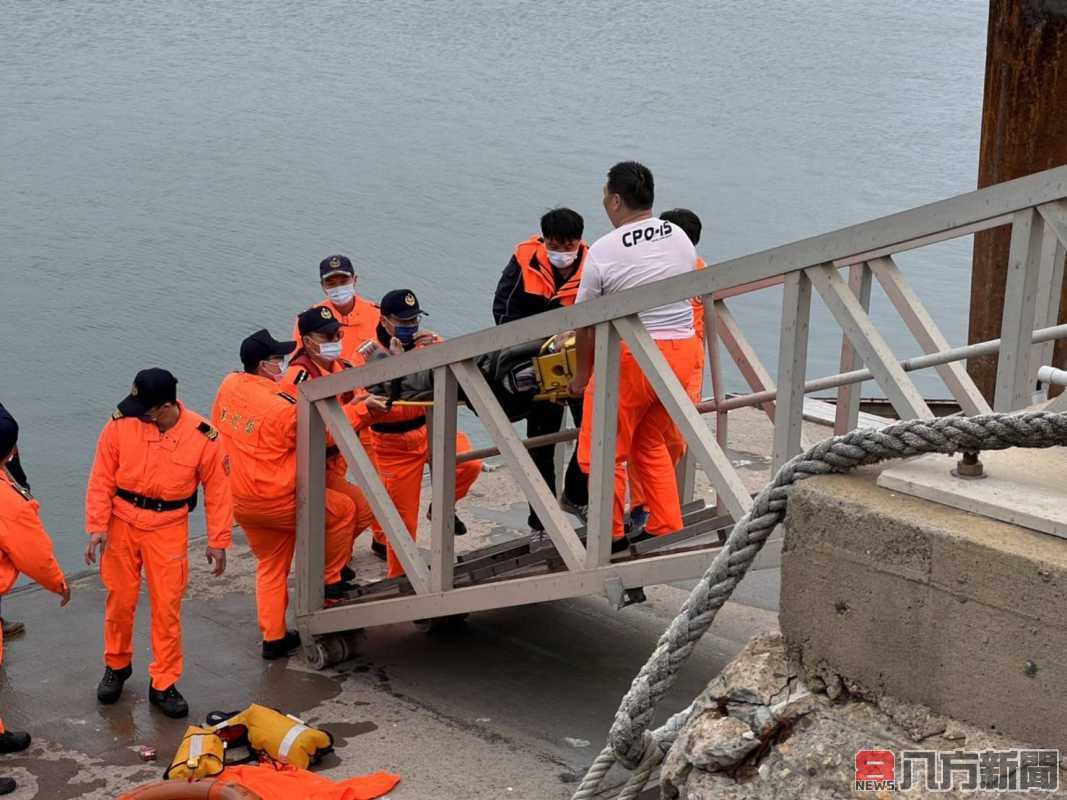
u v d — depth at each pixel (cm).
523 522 778
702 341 621
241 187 2480
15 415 1466
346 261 724
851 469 241
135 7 4794
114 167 2648
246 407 598
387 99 3400
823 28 4747
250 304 1828
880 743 228
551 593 522
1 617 661
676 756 262
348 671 609
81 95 3400
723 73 3853
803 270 420
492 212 2281
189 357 1636
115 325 1741
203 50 4106
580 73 3859
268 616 619
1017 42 697
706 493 790
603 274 517
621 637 634
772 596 659
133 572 570
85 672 614
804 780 236
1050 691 208
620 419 532
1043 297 477
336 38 4384
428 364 543
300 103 3353
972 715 219
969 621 216
